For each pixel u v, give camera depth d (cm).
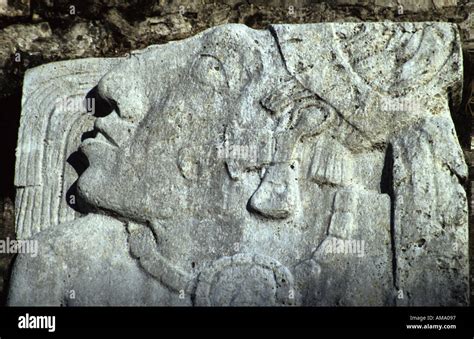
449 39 654
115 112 662
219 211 639
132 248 643
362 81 648
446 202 625
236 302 624
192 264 634
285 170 638
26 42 727
